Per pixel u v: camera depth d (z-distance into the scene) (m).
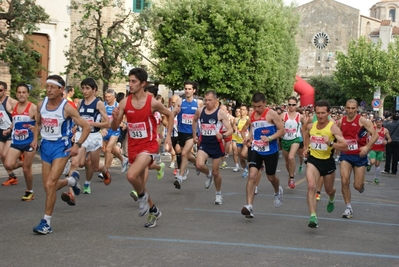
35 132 8.85
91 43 19.09
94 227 7.55
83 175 13.45
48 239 6.75
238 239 7.11
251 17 26.81
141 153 7.36
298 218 8.91
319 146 8.27
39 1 23.53
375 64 51.41
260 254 6.37
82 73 18.88
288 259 6.20
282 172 16.98
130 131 7.43
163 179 13.61
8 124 10.79
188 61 26.34
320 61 75.69
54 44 24.17
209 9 26.81
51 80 7.15
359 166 9.57
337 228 8.25
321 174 8.42
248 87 27.48
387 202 11.70
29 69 18.89
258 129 8.73
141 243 6.68
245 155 14.09
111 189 11.38
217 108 9.81
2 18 15.29
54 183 7.11
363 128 9.59
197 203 10.02
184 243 6.75
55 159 7.20
